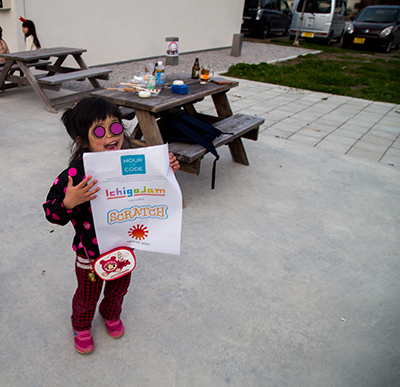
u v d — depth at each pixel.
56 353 1.87
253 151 4.64
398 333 2.16
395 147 5.18
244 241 2.87
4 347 1.87
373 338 2.11
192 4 11.23
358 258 2.79
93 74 5.81
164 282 2.38
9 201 3.10
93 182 1.37
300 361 1.93
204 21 12.09
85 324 1.82
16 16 6.73
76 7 7.80
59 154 4.03
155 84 3.65
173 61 9.88
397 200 3.70
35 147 4.16
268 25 16.97
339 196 3.69
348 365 1.94
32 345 1.90
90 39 8.38
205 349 1.95
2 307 2.10
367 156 4.78
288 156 4.57
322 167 4.33
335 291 2.44
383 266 2.73
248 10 16.33
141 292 2.28
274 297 2.34
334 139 5.33
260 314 2.20
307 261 2.71
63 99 5.65
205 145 3.13
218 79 4.14
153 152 1.45
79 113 1.40
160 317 2.12
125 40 9.30
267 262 2.66
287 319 2.19
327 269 2.64
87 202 1.51
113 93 3.36
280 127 5.70
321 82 9.31
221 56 12.10
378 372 1.91
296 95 7.89
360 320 2.23
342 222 3.24
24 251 2.54
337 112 6.81
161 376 1.79
